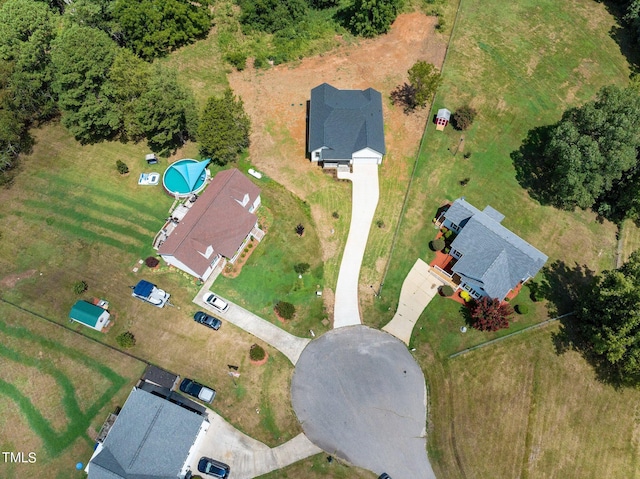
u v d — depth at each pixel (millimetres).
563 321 57250
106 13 80562
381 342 55375
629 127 61156
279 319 56281
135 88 64125
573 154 61250
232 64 81938
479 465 48250
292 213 64250
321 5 94000
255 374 52281
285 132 72500
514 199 67250
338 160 67438
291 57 82562
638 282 51094
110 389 50594
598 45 86875
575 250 63250
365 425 50000
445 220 62875
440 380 53031
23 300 55312
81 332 53594
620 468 48750
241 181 61812
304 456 48094
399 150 71188
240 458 47656
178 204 64125
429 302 58375
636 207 62344
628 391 53250
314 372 53031
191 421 46750
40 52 69438
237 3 93438
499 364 54156
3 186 64500
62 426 48469
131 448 44875
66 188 64875
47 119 72562
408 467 47938
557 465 48500
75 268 58000
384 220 64500
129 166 67812
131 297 56188
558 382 53219
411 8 91625
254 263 59750
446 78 80125
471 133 73500
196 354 53000
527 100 78125
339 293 58750
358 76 80562
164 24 82125
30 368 51312
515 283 56469
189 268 55781
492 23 89500
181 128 68812
